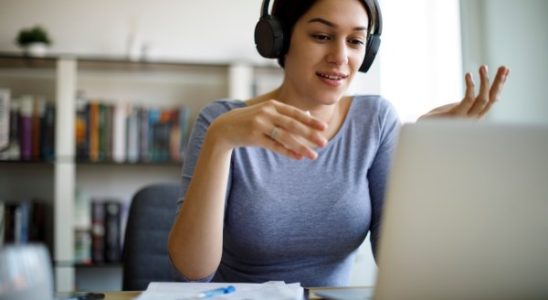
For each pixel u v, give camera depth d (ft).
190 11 10.06
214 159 3.32
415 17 8.23
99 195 9.75
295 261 4.19
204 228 3.39
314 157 2.86
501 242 2.24
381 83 8.18
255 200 4.09
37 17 9.78
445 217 2.20
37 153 8.86
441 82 8.00
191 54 10.03
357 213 4.20
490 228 2.22
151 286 3.08
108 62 9.29
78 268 9.43
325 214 4.16
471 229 2.22
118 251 8.89
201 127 4.28
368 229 4.36
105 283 9.49
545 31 7.22
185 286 3.10
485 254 2.25
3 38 9.71
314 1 3.98
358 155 4.40
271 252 4.11
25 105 8.83
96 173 9.75
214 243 3.46
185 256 3.45
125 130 9.01
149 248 5.40
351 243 4.22
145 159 9.00
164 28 10.00
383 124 4.56
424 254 2.24
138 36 9.88
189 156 4.15
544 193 2.20
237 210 4.11
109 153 8.95
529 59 7.30
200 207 3.37
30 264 1.80
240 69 9.26
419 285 2.29
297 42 4.12
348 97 4.76
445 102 7.92
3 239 8.69
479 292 2.32
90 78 9.92
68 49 9.83
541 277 2.31
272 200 4.11
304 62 4.09
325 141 2.83
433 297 2.32
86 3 9.89
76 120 8.91
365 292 2.98
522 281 2.31
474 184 2.18
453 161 2.17
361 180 4.33
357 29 4.04
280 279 4.15
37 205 8.96
